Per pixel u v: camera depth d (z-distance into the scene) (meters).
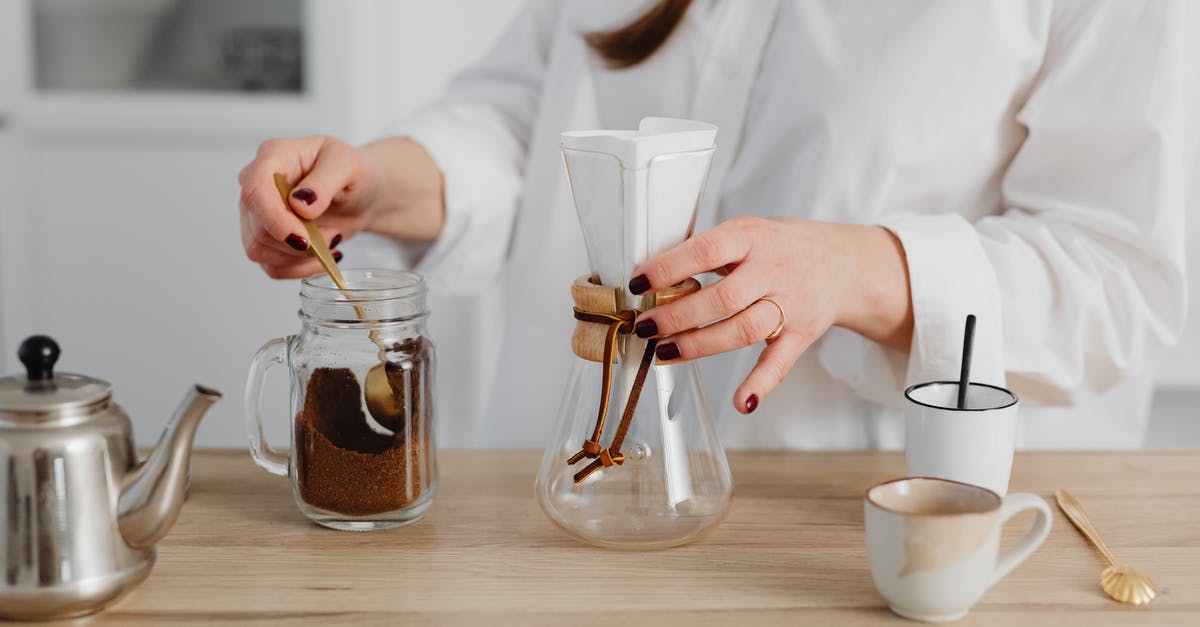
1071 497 0.88
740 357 1.10
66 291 2.27
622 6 1.17
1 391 0.66
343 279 0.83
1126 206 0.96
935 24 1.01
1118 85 0.96
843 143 1.04
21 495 0.64
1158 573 0.75
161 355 2.29
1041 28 0.99
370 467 0.79
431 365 0.82
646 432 0.74
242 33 2.13
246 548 0.78
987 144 1.04
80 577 0.65
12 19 2.13
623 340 0.74
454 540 0.80
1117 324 0.96
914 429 0.81
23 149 2.19
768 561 0.76
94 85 2.18
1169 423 1.93
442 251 1.23
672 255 0.71
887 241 0.90
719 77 1.11
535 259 1.25
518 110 1.32
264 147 0.91
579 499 0.75
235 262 2.25
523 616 0.68
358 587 0.72
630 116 1.18
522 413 1.27
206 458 0.98
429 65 2.10
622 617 0.68
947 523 0.65
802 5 1.06
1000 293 0.92
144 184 2.21
